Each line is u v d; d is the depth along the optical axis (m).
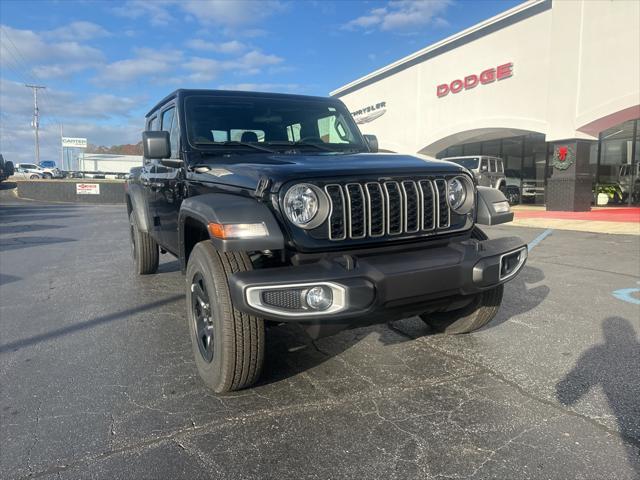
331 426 2.65
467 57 18.19
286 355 3.68
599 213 14.88
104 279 6.48
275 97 4.49
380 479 2.19
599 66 13.63
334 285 2.54
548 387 3.07
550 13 14.97
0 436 2.58
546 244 9.22
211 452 2.42
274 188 2.70
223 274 2.81
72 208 22.86
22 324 4.53
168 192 4.34
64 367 3.51
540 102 15.57
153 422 2.71
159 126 4.98
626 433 2.52
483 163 18.03
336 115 4.63
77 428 2.65
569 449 2.39
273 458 2.36
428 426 2.64
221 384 2.92
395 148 22.77
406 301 2.75
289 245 2.69
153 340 4.07
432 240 3.11
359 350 3.77
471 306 3.77
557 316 4.54
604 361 3.46
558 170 15.55
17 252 9.11
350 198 2.80
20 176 52.12
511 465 2.27
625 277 6.20
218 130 4.07
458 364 3.46
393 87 22.61
